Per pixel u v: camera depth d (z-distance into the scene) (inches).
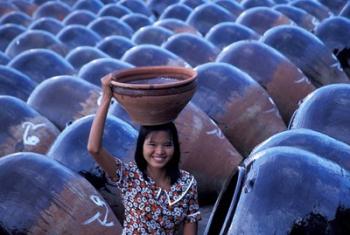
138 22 584.4
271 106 318.3
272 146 187.6
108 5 644.1
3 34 549.3
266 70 352.8
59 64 414.3
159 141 145.0
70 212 203.2
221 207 177.5
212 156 276.5
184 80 144.9
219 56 364.8
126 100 142.8
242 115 309.3
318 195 158.9
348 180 164.1
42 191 202.1
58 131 304.5
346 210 159.0
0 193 200.1
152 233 147.1
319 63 392.5
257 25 502.3
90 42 521.0
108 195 240.5
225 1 608.1
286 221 157.6
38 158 211.2
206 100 307.0
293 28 401.7
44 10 665.6
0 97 300.2
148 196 146.6
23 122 293.6
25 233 197.0
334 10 641.6
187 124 272.2
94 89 322.3
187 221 149.5
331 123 239.0
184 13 602.2
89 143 146.7
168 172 147.9
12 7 693.9
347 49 438.3
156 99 140.3
